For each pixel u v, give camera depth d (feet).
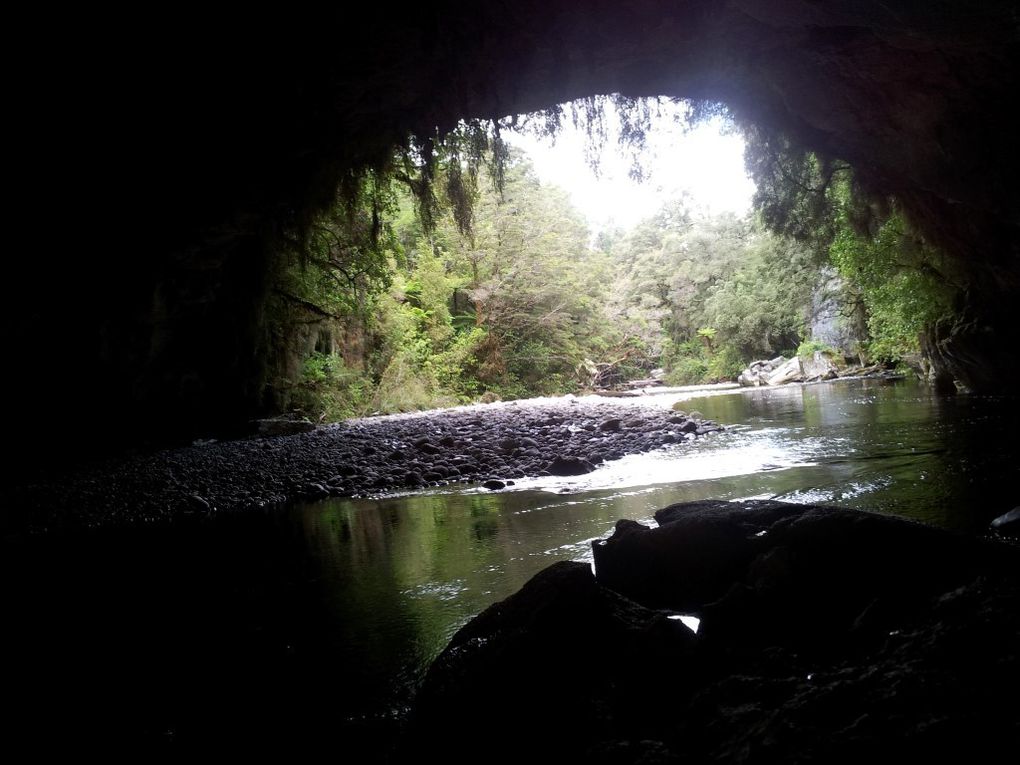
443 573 15.30
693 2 26.37
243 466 35.04
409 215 100.83
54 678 11.14
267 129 30.40
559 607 8.78
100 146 28.02
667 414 49.60
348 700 9.57
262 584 15.94
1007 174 27.89
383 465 34.06
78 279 34.78
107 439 42.91
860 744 5.47
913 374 71.10
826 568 9.43
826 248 55.31
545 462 31.86
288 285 56.70
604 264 151.53
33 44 23.18
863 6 22.53
